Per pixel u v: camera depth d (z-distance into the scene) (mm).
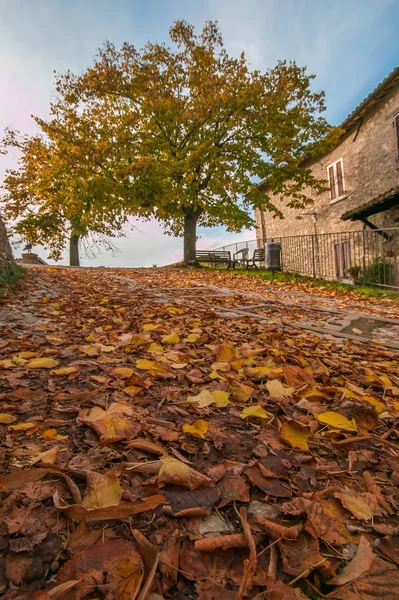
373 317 4906
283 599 686
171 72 14984
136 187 14242
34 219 23484
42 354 2211
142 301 4836
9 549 778
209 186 16969
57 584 703
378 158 11938
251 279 10750
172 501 975
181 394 1769
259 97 14031
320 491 1064
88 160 13789
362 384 2115
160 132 16188
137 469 1087
